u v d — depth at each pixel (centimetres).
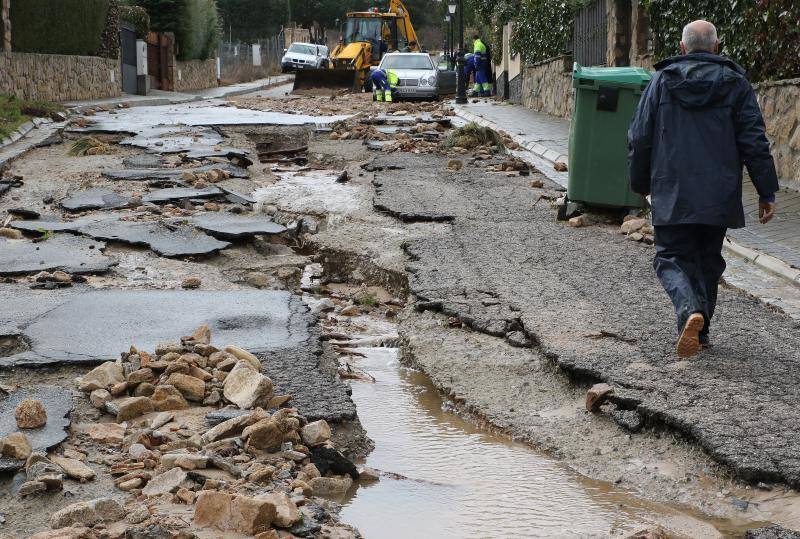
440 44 10675
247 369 572
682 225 637
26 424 509
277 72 7019
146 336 679
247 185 1387
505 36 3772
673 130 637
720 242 658
